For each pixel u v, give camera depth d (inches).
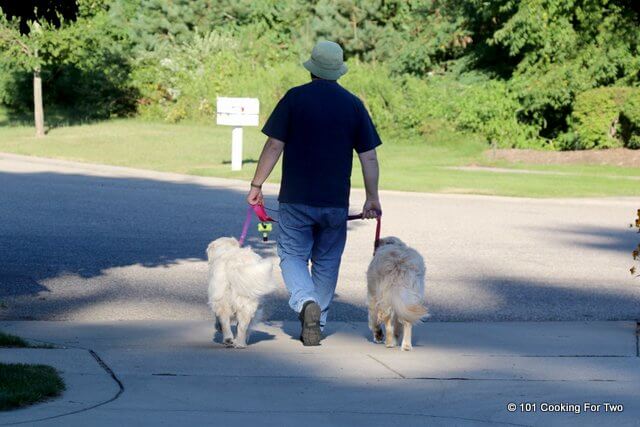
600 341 364.2
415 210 852.6
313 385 282.4
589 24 1549.0
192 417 240.4
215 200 884.6
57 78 2041.1
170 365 304.8
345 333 380.5
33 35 1560.0
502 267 563.8
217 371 298.0
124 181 1048.2
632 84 1533.0
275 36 2203.5
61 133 1660.9
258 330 383.9
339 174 346.0
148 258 564.1
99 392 264.7
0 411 240.5
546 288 497.4
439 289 489.7
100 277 501.4
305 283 343.9
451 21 1884.8
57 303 434.9
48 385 260.2
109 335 365.4
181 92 1967.3
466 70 1875.0
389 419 244.5
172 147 1469.0
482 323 404.8
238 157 1196.5
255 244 635.5
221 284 334.3
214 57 1983.3
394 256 335.0
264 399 263.6
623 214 856.9
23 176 1067.9
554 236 706.8
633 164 1321.4
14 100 2050.9
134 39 2187.5
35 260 548.7
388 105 1696.6
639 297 475.5
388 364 314.8
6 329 372.5
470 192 1011.9
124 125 1831.9
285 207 347.6
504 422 244.1
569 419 247.8
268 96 1836.9
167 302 442.6
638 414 253.6
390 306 333.4
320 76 347.9
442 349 345.7
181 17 2187.5
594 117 1438.2
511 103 1605.6
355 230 719.1
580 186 1080.2
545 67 1592.0
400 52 1952.5
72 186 978.1
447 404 261.9
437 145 1614.2
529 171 1256.8
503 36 1598.2
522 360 325.1
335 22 2050.9
